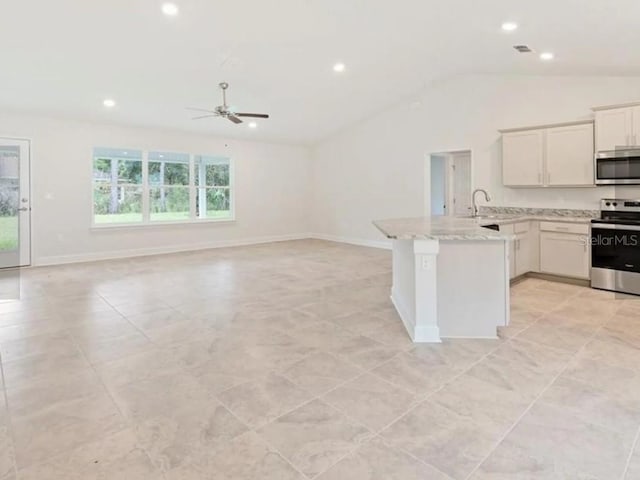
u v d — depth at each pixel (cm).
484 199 642
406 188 781
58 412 216
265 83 605
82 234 695
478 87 645
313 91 658
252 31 450
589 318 366
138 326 355
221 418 209
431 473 166
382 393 234
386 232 319
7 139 621
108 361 282
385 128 811
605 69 484
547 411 212
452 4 379
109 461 175
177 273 591
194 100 639
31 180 643
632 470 166
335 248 840
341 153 920
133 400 228
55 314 391
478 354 288
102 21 405
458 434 193
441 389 238
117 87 567
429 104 721
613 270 457
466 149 669
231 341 319
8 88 541
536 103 580
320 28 449
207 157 855
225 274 582
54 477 165
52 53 459
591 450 179
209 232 855
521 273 511
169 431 198
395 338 323
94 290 488
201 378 255
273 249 831
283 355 291
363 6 399
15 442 189
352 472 167
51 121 655
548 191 571
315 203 1008
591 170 493
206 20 420
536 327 344
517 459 174
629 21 341
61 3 370
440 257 321
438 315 323
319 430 198
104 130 707
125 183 744
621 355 283
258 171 925
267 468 170
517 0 342
